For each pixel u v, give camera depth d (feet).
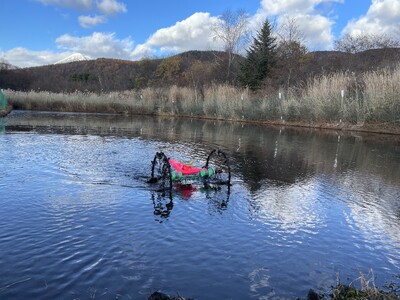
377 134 79.05
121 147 51.88
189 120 116.98
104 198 26.50
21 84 223.30
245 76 160.04
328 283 15.88
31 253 17.46
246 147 56.49
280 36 165.58
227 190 30.04
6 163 37.58
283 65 156.66
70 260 16.87
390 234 21.84
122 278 15.44
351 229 22.40
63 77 268.41
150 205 25.23
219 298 14.32
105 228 20.80
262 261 17.60
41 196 26.53
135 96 156.35
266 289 15.12
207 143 60.18
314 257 18.35
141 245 18.71
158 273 15.98
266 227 21.99
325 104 93.50
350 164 43.88
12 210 23.38
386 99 80.07
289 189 31.32
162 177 31.91
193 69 195.83
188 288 14.92
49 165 37.29
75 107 144.05
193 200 26.76
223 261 17.37
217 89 132.57
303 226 22.53
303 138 70.44
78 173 34.19
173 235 20.11
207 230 21.04
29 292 14.25
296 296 14.73
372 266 17.71
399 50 142.72
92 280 15.23
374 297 14.51
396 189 32.50
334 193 30.53
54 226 20.89
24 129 71.72
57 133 66.95
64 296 14.02
